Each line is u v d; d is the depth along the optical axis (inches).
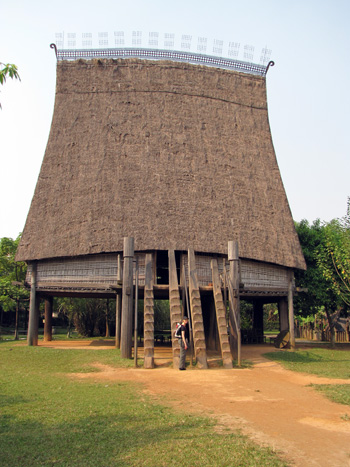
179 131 883.4
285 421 286.0
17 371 503.8
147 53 961.5
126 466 206.8
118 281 624.1
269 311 2020.2
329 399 356.8
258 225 832.9
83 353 646.5
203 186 826.8
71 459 216.1
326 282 938.7
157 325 1416.1
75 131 864.3
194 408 319.9
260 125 970.7
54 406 321.1
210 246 759.1
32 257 759.7
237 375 478.0
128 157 827.4
